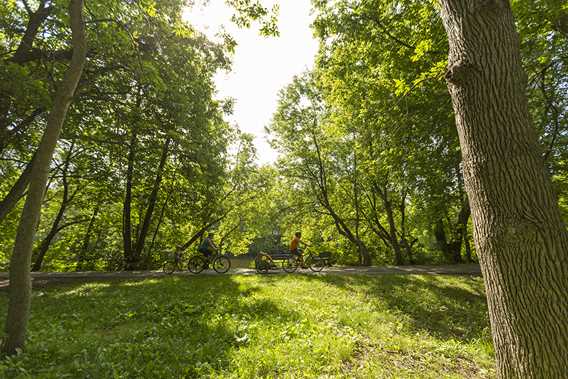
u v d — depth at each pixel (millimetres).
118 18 10055
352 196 26844
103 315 7469
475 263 21188
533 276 2346
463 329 9164
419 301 11188
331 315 7648
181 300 8844
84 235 27078
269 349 4824
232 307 7824
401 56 11984
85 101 12477
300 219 28469
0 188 18656
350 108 14586
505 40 2693
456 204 17219
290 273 15453
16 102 9758
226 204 27672
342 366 4406
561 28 9180
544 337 2279
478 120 2652
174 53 12914
